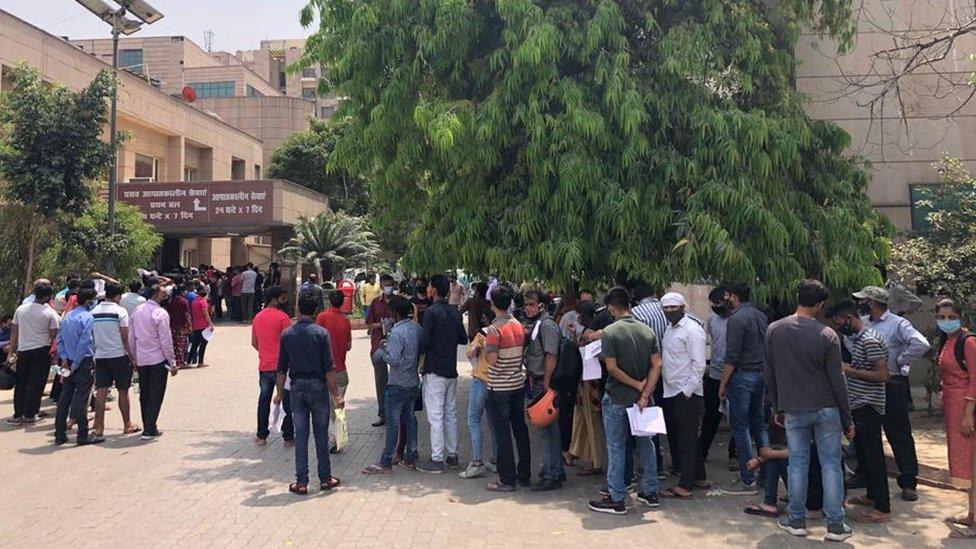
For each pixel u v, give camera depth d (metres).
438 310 6.82
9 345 9.42
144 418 8.02
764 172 6.93
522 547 4.79
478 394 6.61
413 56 7.58
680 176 7.03
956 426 5.48
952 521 5.17
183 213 24.16
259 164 38.75
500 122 6.99
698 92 7.39
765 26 7.95
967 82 9.07
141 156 28.89
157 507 5.64
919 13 10.02
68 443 7.76
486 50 7.84
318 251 25.31
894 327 5.84
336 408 7.06
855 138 10.02
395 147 7.93
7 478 6.43
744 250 6.88
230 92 57.44
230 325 21.80
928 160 9.90
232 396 10.64
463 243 7.42
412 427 6.84
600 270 7.45
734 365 6.06
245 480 6.40
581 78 7.37
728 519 5.38
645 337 5.52
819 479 5.45
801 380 4.93
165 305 12.55
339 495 5.98
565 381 6.48
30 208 12.19
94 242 13.45
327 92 8.68
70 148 12.01
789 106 7.74
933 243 8.70
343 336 7.81
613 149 7.11
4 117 11.65
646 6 7.70
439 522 5.30
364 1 8.08
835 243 7.26
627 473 6.14
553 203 6.77
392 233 29.23
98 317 7.90
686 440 5.89
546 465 6.15
